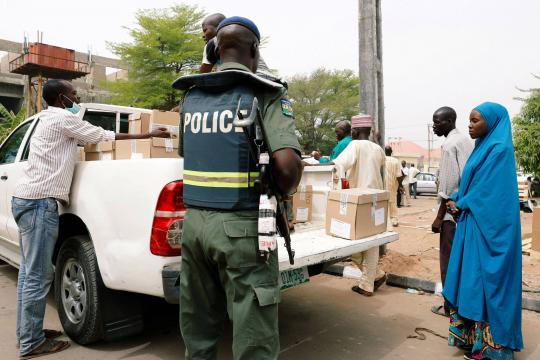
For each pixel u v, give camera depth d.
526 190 13.16
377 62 5.29
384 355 3.03
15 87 26.62
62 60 19.95
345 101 46.09
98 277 2.85
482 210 2.80
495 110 2.90
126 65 25.53
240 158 1.80
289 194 1.88
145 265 2.52
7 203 4.14
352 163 4.31
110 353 3.01
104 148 3.39
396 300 4.22
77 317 3.09
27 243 2.88
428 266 5.23
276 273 1.89
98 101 27.36
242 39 1.93
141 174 2.60
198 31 24.81
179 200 2.51
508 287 2.75
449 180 3.40
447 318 3.73
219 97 1.88
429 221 9.95
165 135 3.32
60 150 2.95
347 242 3.28
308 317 3.76
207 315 2.04
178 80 2.01
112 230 2.72
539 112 20.91
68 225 3.34
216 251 1.81
